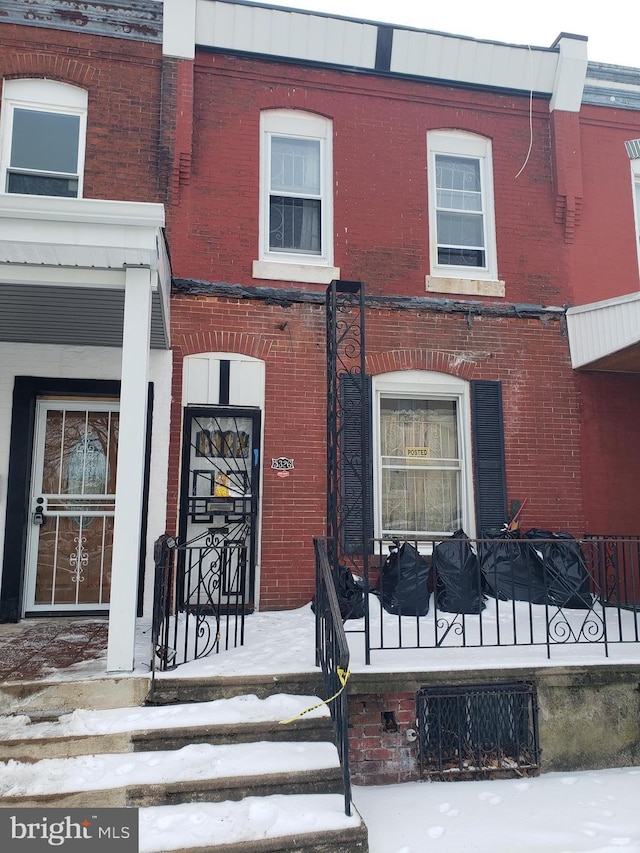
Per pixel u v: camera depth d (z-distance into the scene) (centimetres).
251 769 329
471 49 716
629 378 718
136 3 650
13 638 499
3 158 618
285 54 683
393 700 422
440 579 589
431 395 693
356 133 700
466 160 741
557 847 318
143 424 418
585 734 436
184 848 285
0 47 623
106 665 413
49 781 315
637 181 772
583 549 670
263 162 684
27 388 603
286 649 457
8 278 432
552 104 745
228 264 648
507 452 682
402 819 351
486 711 432
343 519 593
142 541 590
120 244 416
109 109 638
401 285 686
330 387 576
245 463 633
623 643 484
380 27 690
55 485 619
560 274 725
